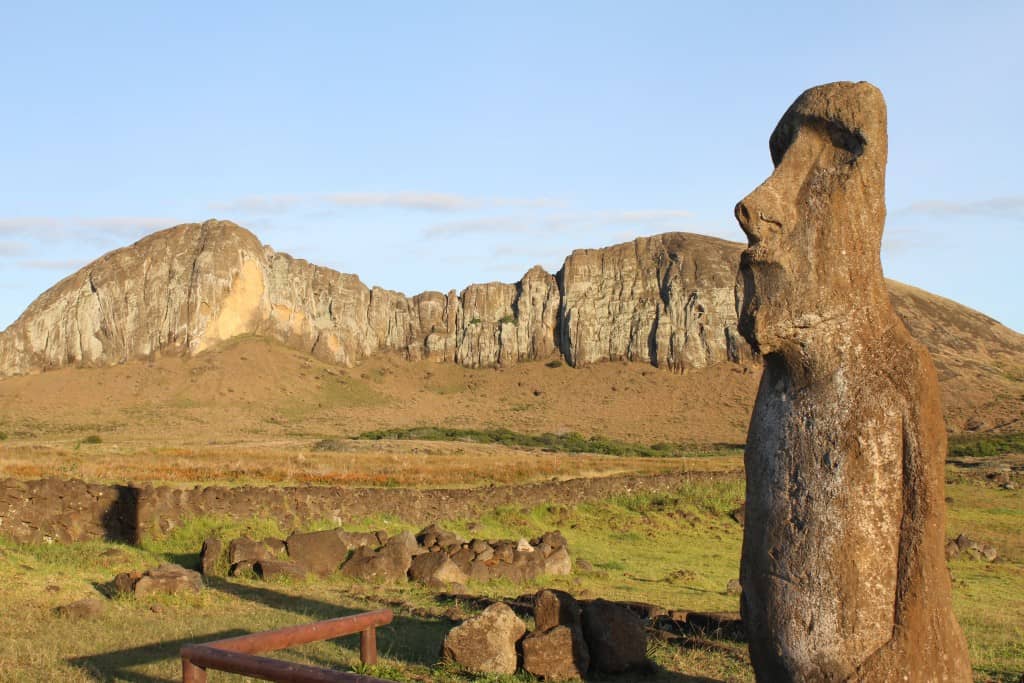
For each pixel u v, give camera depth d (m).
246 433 104.19
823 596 7.01
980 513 38.03
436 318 178.75
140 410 124.12
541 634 10.49
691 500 34.25
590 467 49.44
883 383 7.17
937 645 6.94
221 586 15.15
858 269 7.30
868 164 7.29
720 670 10.98
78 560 15.58
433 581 16.59
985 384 128.12
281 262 170.12
